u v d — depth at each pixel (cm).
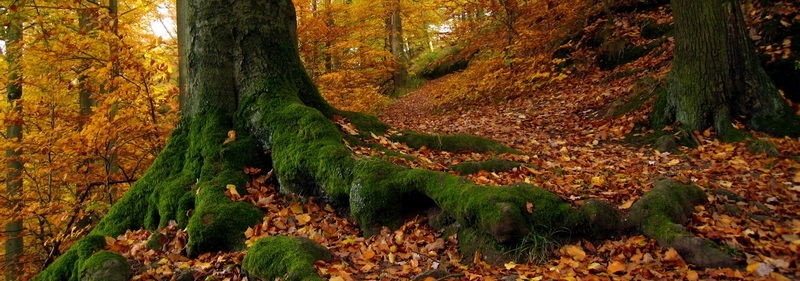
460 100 1298
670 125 730
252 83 579
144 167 955
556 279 336
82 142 691
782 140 638
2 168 858
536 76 1108
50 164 772
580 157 670
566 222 391
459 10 1350
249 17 589
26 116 772
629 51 1112
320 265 374
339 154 483
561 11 1310
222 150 538
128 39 780
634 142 741
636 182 509
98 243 478
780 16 819
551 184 491
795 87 738
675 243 357
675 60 741
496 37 1330
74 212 772
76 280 438
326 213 490
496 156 596
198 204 488
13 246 856
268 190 525
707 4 697
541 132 859
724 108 683
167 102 839
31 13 805
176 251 469
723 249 349
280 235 413
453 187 421
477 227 401
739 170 566
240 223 461
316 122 524
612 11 1279
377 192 448
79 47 752
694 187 456
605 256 372
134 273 428
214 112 576
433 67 2227
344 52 1570
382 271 386
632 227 395
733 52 694
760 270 325
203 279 408
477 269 373
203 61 586
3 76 916
